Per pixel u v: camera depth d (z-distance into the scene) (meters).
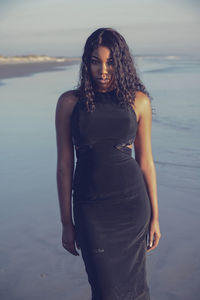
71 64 44.03
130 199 2.29
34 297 3.01
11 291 3.08
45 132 7.97
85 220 2.27
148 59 60.47
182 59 57.44
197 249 3.55
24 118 9.55
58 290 3.09
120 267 2.28
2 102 12.35
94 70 2.32
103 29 2.33
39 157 6.24
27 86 17.27
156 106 10.20
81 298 2.99
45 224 4.07
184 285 3.09
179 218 4.12
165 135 7.28
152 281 3.15
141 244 2.36
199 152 6.18
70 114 2.34
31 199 4.67
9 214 4.30
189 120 8.44
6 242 3.75
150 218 2.49
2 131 8.20
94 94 2.31
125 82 2.33
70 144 2.40
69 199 2.41
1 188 5.01
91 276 2.27
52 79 21.06
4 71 30.78
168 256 3.46
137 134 2.46
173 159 5.91
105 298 2.23
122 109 2.29
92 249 2.24
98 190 2.26
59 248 3.65
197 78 18.44
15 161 6.07
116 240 2.28
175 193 4.72
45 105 11.47
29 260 3.47
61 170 2.39
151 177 2.48
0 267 3.38
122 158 2.31
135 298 2.33
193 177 5.18
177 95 12.26
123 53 2.34
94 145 2.30
